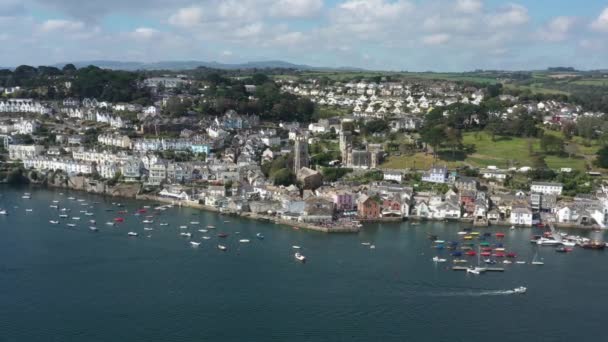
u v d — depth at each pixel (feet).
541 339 621.31
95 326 633.61
